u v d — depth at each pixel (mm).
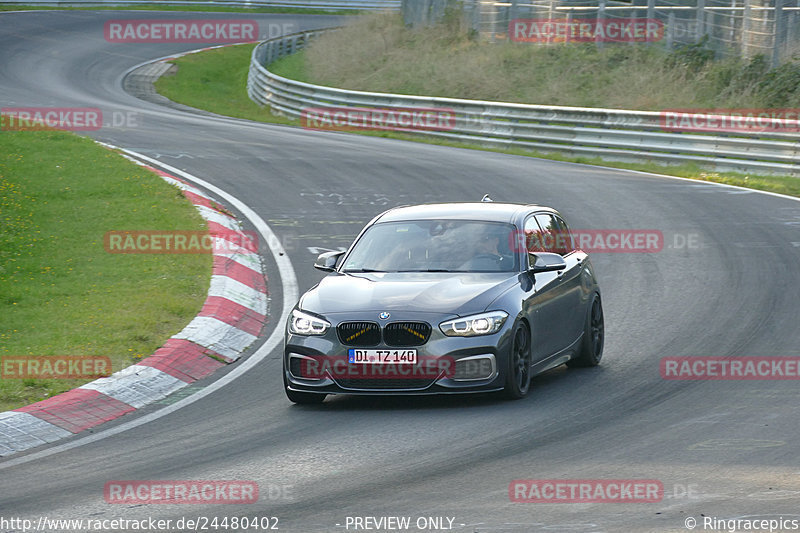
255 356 37438
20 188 60781
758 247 53250
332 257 33094
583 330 34625
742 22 115688
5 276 45875
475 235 33094
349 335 29438
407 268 32188
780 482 21234
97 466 24859
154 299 42719
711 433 25531
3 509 21469
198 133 96250
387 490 21766
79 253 50125
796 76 99500
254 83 140250
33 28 175875
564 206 64875
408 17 158375
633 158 85375
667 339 37406
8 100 112812
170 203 59938
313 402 31062
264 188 70375
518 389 30109
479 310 29484
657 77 110938
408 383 29156
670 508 19859
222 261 49781
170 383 33656
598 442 25078
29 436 27844
